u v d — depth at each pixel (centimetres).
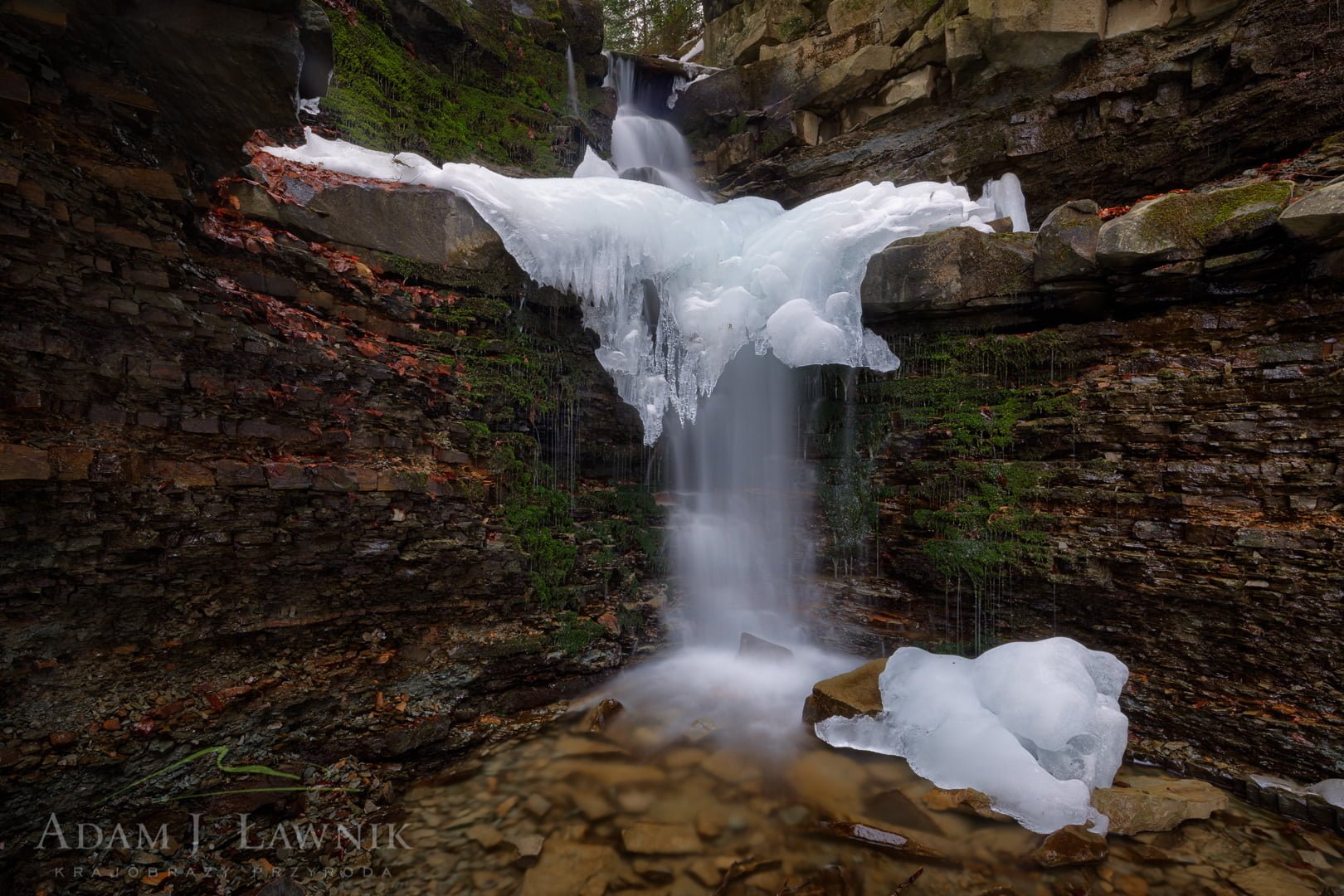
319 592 389
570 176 920
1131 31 736
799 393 687
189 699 336
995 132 833
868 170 970
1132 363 493
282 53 334
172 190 351
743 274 662
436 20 767
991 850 330
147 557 323
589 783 385
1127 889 305
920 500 579
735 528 673
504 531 488
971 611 536
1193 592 431
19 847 274
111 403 317
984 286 548
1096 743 371
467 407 501
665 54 1591
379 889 297
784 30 1136
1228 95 668
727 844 333
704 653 582
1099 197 771
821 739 440
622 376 630
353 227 477
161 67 337
